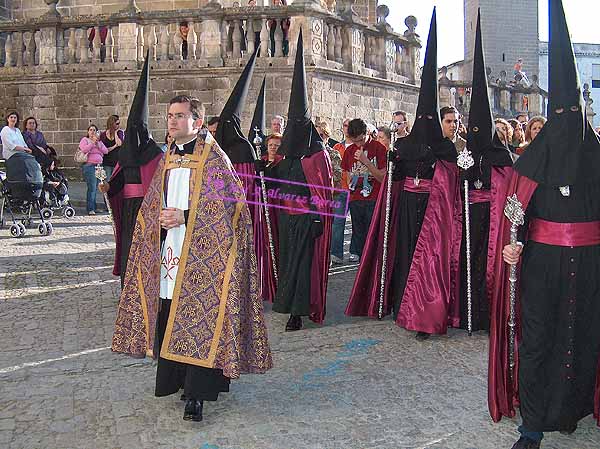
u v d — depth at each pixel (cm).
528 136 736
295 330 671
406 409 476
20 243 1112
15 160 1152
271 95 1582
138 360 579
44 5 2022
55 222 1338
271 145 735
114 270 749
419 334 639
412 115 1917
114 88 1683
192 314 443
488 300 646
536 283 410
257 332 462
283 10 1565
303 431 439
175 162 462
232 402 488
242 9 1586
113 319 698
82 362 572
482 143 638
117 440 427
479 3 2875
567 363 404
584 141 393
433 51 643
